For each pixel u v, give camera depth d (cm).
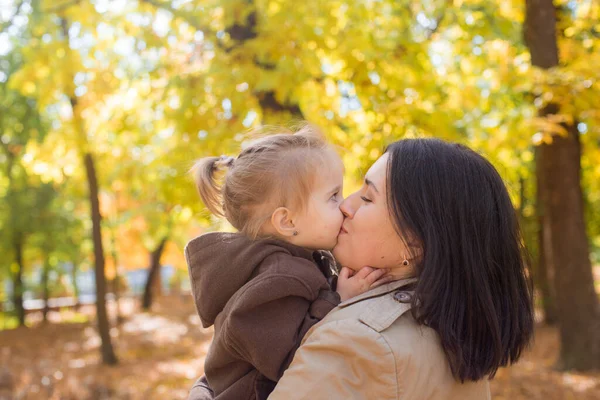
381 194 144
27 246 1852
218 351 150
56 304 2297
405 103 535
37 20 695
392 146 148
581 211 783
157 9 594
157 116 616
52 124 1598
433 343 129
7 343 1368
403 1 668
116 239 1822
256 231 153
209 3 552
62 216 1809
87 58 658
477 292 132
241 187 156
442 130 530
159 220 988
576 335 773
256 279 144
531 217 1178
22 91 691
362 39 534
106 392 743
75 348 1266
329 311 145
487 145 576
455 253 133
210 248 157
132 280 3309
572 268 782
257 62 537
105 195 1552
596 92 554
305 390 126
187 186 509
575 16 805
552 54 689
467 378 129
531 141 547
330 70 610
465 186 137
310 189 152
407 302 133
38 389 733
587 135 713
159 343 1270
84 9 605
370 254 147
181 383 866
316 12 535
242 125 504
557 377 739
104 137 759
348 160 492
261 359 140
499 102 702
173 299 2498
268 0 535
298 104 564
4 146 1620
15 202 1712
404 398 123
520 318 140
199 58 569
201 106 533
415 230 134
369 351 125
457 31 750
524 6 715
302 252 153
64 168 823
